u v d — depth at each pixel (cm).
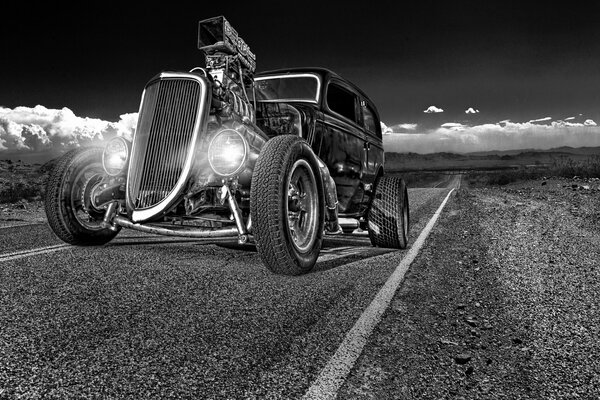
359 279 309
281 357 175
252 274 313
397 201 471
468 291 284
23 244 423
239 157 306
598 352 191
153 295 253
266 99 469
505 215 711
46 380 149
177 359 169
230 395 144
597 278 312
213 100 333
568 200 927
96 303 235
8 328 196
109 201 362
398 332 208
